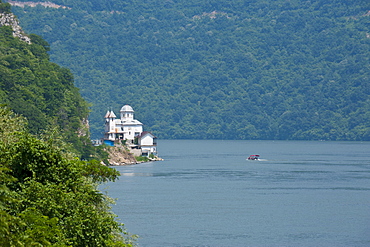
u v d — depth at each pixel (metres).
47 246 102.44
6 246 90.38
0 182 101.56
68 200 118.50
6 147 116.00
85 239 119.25
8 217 92.00
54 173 121.00
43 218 105.38
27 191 111.81
